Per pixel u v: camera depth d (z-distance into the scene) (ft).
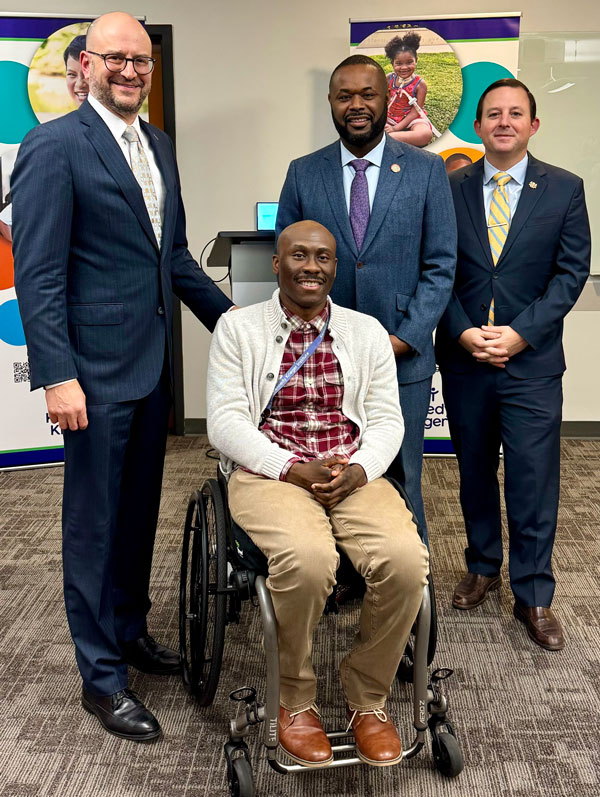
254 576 5.79
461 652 7.71
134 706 6.50
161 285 6.50
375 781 5.98
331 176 7.21
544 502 7.97
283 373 6.32
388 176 7.10
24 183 5.82
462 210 7.95
